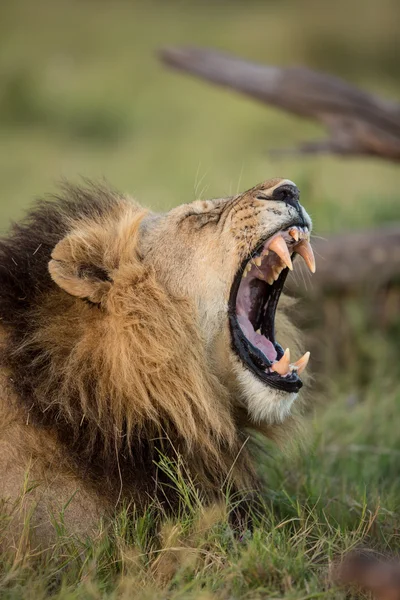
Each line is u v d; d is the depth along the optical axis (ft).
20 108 116.16
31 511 25.26
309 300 46.75
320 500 30.45
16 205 79.41
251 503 29.50
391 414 40.96
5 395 27.07
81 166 93.25
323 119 53.88
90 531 26.30
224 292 29.37
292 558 24.84
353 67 129.18
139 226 29.81
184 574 24.47
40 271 28.45
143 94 118.83
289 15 144.97
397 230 49.08
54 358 27.27
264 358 29.32
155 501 27.14
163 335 27.61
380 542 27.30
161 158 94.53
